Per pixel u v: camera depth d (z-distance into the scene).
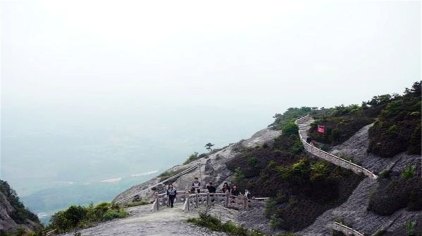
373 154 49.81
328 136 59.16
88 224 32.81
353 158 50.78
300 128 69.25
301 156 57.38
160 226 29.91
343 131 58.84
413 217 36.66
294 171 49.22
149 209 39.41
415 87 61.84
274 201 48.06
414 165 42.91
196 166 69.00
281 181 51.50
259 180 54.59
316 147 56.84
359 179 46.91
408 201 38.94
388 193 40.84
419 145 45.38
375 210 40.41
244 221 44.44
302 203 46.62
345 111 69.62
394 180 41.94
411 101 55.94
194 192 45.47
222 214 43.50
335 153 53.47
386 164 46.41
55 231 31.72
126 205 44.12
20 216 80.19
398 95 66.00
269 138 70.88
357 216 41.25
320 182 47.19
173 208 40.31
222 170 63.03
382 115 55.78
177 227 29.66
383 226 37.88
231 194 47.72
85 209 35.69
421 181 39.47
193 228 29.83
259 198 49.81
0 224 68.06
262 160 59.66
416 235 34.28
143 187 71.56
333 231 40.66
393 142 48.31
